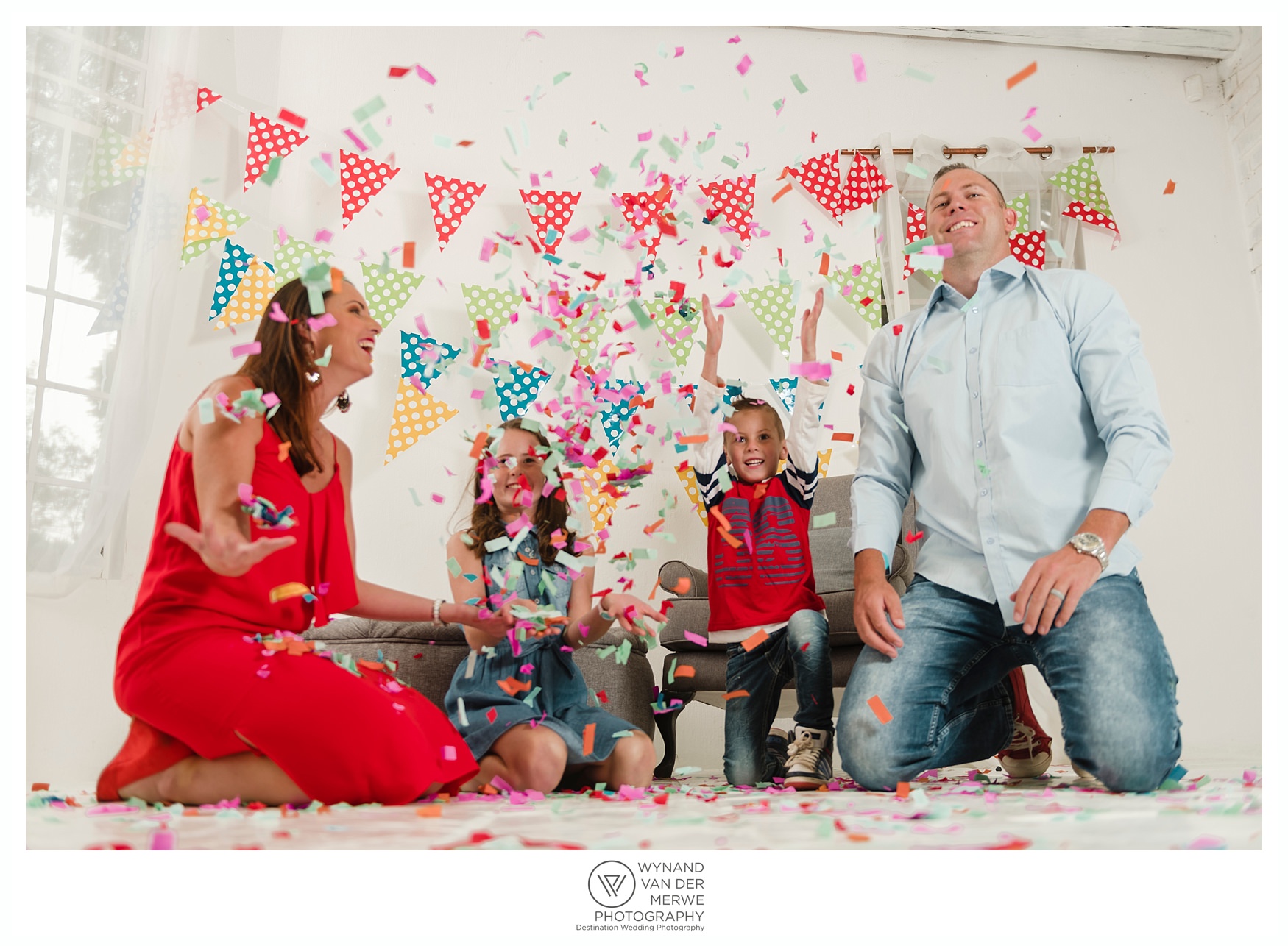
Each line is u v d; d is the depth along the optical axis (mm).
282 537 1336
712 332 2553
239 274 2789
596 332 2902
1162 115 3668
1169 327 3506
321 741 1307
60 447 2328
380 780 1332
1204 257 3570
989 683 1597
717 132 3246
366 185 3109
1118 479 1439
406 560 3014
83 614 2340
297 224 3084
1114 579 1437
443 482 3064
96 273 2430
